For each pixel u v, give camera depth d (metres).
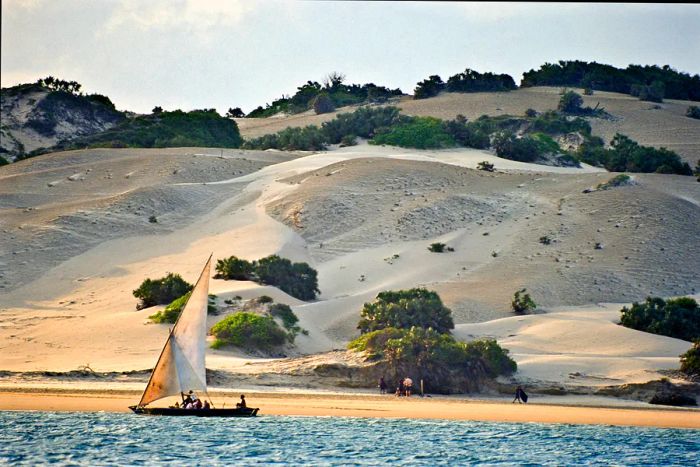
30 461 166.12
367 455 180.50
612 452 193.12
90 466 164.12
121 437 188.12
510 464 178.38
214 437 192.00
